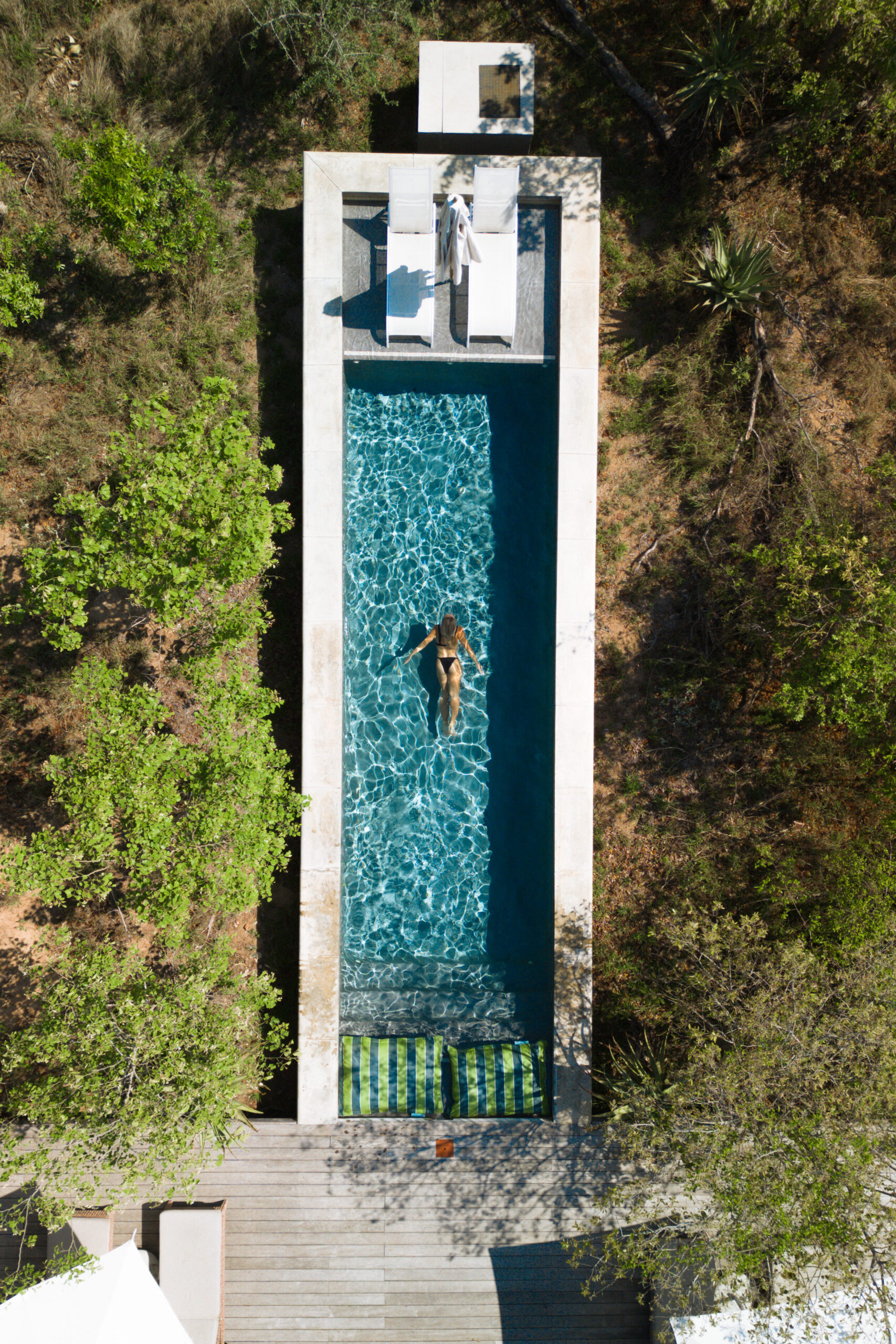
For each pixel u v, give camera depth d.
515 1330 10.05
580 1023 10.39
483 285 10.21
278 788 9.27
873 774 10.84
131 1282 8.88
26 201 11.04
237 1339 10.01
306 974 10.32
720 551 11.06
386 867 11.28
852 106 10.67
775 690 11.13
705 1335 8.69
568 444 10.52
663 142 11.11
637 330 11.20
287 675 10.97
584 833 10.55
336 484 10.45
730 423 11.12
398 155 10.28
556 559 10.67
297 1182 10.20
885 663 8.98
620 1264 9.78
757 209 11.27
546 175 10.36
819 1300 8.43
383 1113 10.36
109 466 11.00
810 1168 8.11
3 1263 10.04
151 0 10.95
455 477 11.38
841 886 10.08
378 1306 10.07
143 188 9.90
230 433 8.91
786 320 11.36
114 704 8.84
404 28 11.00
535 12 11.10
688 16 11.10
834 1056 8.76
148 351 10.92
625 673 11.23
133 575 8.66
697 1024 10.29
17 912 10.80
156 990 9.01
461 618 11.42
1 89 10.98
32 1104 8.56
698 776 11.23
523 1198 10.20
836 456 11.36
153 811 8.61
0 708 10.93
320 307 10.36
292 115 10.98
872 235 11.43
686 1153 8.55
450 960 11.19
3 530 10.99
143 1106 8.32
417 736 11.35
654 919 11.06
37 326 10.95
